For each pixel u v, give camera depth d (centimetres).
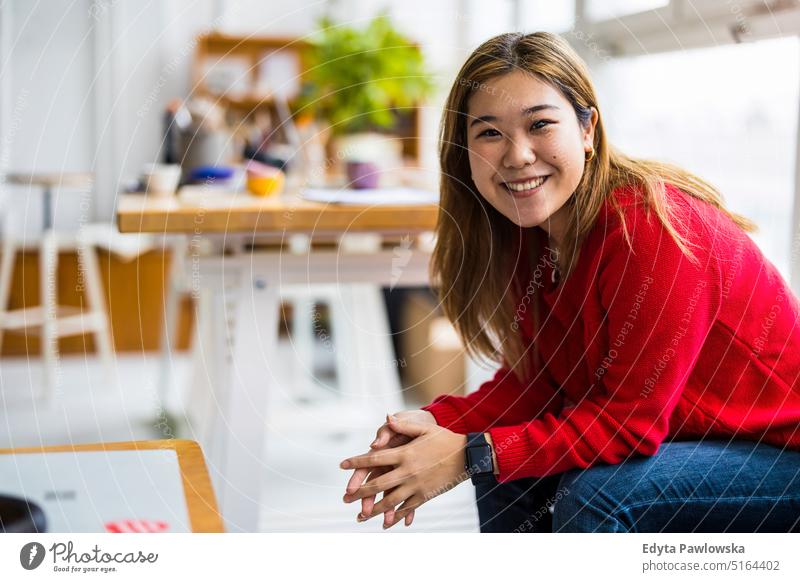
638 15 159
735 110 155
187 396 274
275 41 377
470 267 115
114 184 372
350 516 176
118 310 339
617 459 95
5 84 355
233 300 163
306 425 241
